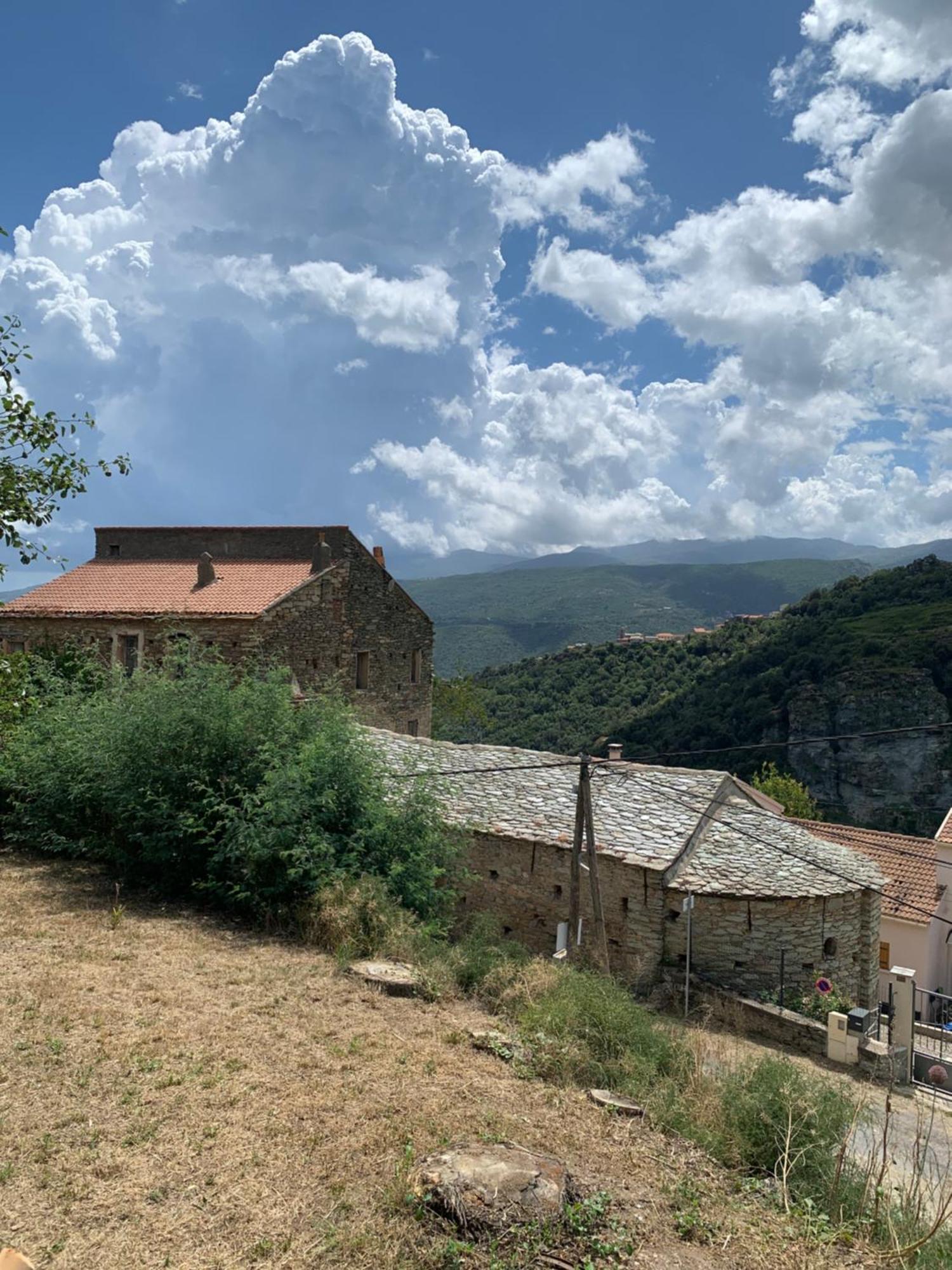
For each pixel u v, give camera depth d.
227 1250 3.96
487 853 15.19
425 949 9.34
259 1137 5.00
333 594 22.83
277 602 20.28
